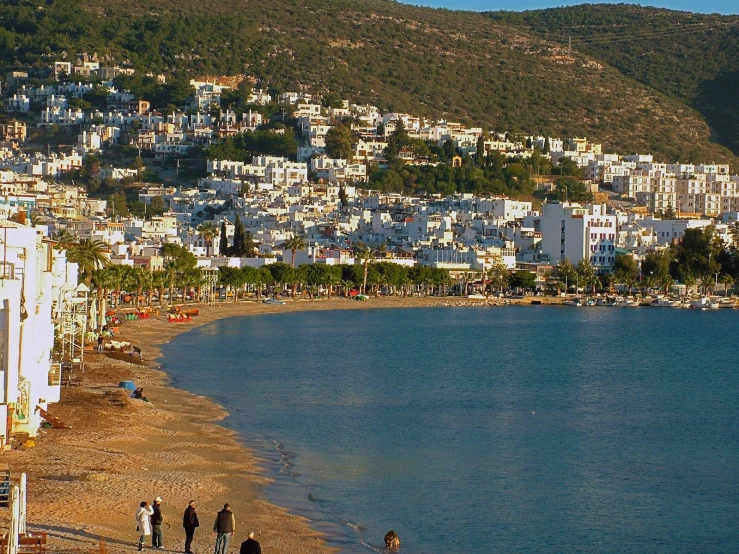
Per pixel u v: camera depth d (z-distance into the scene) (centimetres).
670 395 16750
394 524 8906
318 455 11238
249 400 14725
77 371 15825
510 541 8644
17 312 9312
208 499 9031
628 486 10456
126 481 9231
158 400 14075
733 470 11188
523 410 14788
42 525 7675
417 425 13262
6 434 9812
